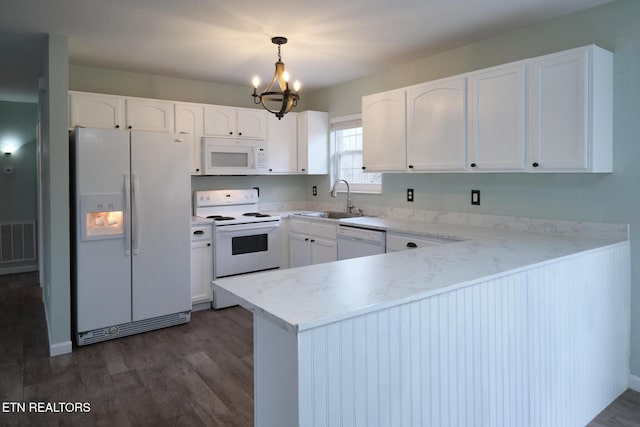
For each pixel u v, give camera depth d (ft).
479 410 5.45
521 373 6.10
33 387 8.63
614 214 8.55
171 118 13.70
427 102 10.82
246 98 16.51
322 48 11.59
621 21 8.36
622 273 8.30
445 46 11.41
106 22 9.61
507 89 9.04
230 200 15.66
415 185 12.84
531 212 9.92
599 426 7.45
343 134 16.08
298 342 3.78
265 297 4.55
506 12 9.10
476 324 5.39
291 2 8.64
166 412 7.70
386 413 4.44
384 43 11.14
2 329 12.08
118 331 11.33
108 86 13.71
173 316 12.26
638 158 8.17
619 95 8.37
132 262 11.45
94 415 7.58
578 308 7.20
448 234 9.60
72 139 11.19
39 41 10.89
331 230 13.21
